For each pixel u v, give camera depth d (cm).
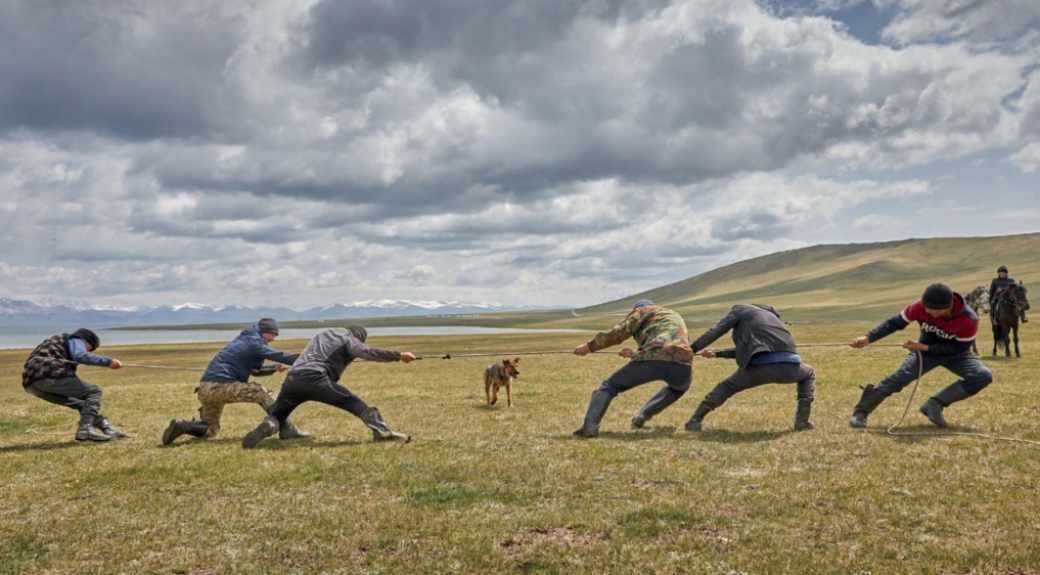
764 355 1016
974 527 564
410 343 6362
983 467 755
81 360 1092
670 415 1238
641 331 1058
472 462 850
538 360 2998
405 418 1296
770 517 606
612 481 745
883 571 480
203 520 630
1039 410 1127
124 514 652
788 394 1502
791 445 907
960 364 999
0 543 574
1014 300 2147
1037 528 556
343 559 529
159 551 553
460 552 534
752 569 490
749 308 1050
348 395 1041
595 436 1023
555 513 624
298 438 1080
